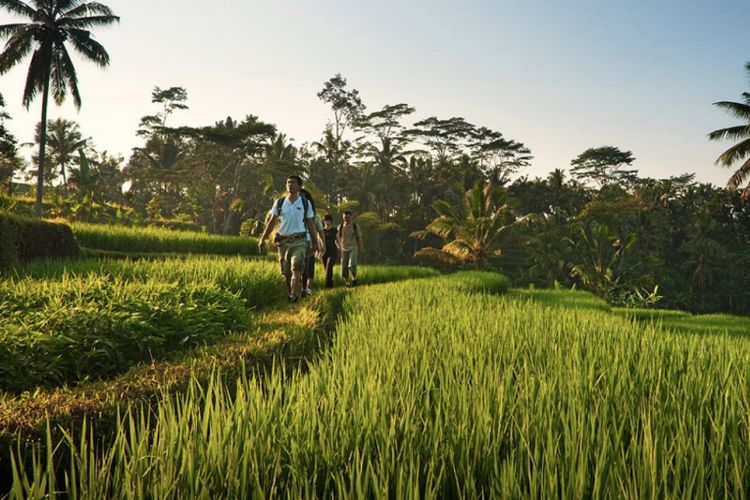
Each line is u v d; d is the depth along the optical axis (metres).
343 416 3.03
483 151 81.69
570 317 8.08
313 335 7.00
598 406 3.30
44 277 10.29
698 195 85.88
